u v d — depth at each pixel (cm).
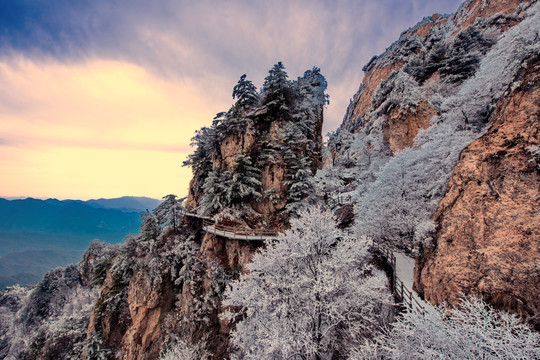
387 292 1298
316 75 4034
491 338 637
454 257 963
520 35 1516
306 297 1221
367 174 2962
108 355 2534
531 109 927
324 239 1373
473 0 5903
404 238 1670
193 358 1920
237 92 3241
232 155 2859
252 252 2262
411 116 2845
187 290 2286
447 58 3341
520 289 753
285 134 2686
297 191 2523
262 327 1279
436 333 712
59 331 3197
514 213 852
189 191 3788
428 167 1662
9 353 4572
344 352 1237
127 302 2752
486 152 1012
